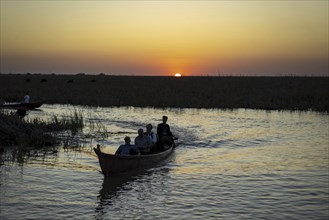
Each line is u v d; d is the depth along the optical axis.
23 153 17.56
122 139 23.03
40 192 12.34
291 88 62.44
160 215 10.47
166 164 16.73
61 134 23.86
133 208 11.02
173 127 28.39
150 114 36.25
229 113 37.97
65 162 16.61
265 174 14.89
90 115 34.53
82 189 12.80
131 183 13.60
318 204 11.34
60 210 10.77
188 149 20.44
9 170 14.97
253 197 12.01
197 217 10.33
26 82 76.94
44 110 38.25
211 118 33.94
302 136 24.94
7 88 60.34
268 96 50.44
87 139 22.53
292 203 11.43
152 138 18.58
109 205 11.25
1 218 10.03
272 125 29.97
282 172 15.21
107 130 26.34
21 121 23.84
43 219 10.05
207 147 21.05
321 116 36.09
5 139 19.98
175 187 13.12
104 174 14.38
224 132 26.39
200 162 17.16
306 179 14.16
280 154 19.06
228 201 11.62
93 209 10.91
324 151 19.86
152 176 14.58
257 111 40.03
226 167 16.12
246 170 15.58
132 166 15.33
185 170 15.60
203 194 12.31
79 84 72.00
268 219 10.19
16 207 10.91
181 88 62.50
